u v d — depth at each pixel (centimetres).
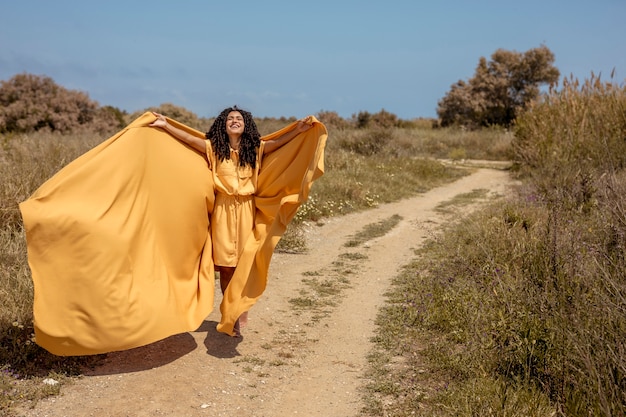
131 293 495
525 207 1008
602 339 445
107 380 496
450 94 4678
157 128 544
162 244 540
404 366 542
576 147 1505
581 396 418
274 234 548
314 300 734
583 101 1630
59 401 457
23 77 3061
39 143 1180
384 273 856
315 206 1245
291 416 459
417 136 2911
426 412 454
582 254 648
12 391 460
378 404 472
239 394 490
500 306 595
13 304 556
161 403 465
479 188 1708
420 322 642
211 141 562
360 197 1385
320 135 560
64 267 473
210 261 568
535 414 419
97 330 479
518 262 739
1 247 689
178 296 541
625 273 566
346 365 550
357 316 684
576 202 987
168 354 552
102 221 489
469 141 2938
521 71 4591
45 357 516
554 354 477
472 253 812
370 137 2336
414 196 1558
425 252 958
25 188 861
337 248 1002
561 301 537
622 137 1459
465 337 575
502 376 479
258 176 578
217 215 568
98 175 499
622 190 852
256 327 638
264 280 549
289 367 544
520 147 1880
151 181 534
